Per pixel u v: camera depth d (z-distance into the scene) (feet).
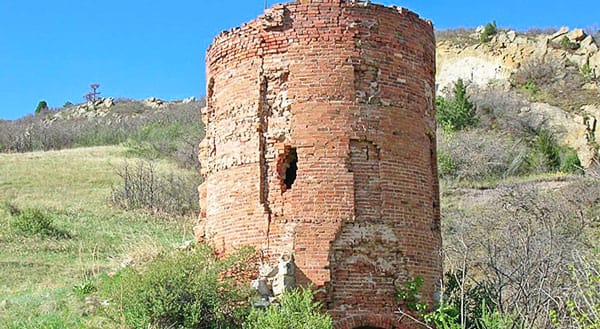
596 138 246.06
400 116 57.21
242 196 57.06
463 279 52.49
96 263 115.65
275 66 57.16
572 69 292.61
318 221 54.19
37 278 105.40
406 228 55.77
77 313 65.10
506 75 301.22
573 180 167.32
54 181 193.88
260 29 57.98
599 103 261.85
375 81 56.85
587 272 52.47
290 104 56.18
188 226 159.33
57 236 139.85
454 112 245.24
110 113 389.80
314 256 53.62
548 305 55.42
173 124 296.30
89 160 225.15
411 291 54.85
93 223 154.40
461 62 312.91
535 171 208.54
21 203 167.43
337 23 56.65
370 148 55.98
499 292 58.59
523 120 252.21
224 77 60.49
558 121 254.47
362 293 53.93
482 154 207.00
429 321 53.47
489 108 262.88
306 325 47.37
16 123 357.20
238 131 58.29
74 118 383.65
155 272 53.83
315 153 55.06
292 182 57.98
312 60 56.29
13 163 214.28
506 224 105.40
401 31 58.49
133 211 170.50
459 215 130.93
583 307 55.77
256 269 54.80
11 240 133.59
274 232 55.01
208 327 52.26
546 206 122.21
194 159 226.17
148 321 52.06
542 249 67.26
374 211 55.01
